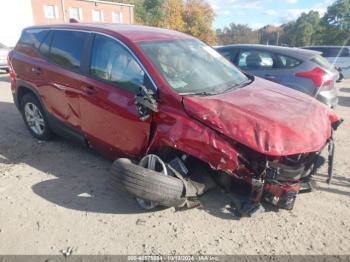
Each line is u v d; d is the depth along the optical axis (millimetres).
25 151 5051
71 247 3055
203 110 3260
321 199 3865
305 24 77250
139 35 4117
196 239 3166
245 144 3043
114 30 4227
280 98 3797
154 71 3633
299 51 7250
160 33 4418
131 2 69375
